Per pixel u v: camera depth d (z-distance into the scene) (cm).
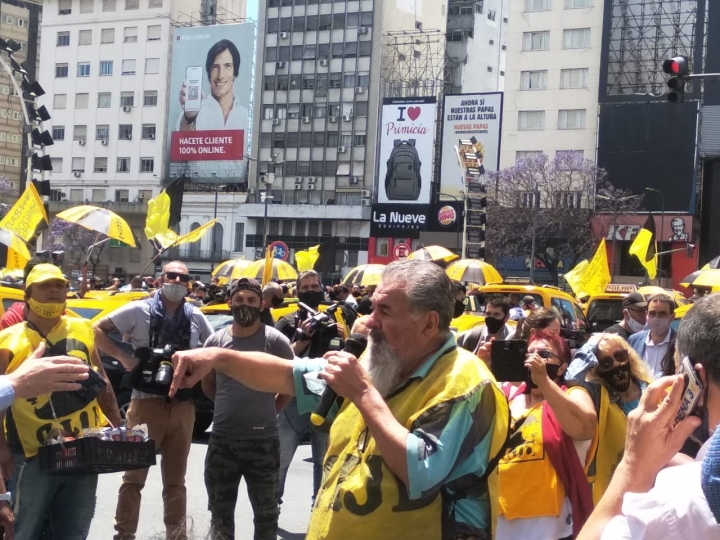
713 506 185
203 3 8381
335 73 7462
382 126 6769
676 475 205
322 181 7462
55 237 7038
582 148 6391
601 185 5991
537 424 425
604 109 6166
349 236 7269
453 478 283
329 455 313
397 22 7538
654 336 798
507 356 407
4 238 1134
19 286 1071
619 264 6019
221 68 7606
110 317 654
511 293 1541
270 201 7544
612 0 6269
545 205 5856
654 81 6147
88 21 8206
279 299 874
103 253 7944
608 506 217
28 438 478
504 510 420
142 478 604
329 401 315
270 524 577
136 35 8031
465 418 279
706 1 6022
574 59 6431
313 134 7519
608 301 1738
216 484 571
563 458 416
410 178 6688
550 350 437
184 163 7756
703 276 1280
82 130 8206
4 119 9481
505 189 5928
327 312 649
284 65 7631
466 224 5144
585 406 417
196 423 1116
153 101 7969
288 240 7462
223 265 2534
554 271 5959
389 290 295
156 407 606
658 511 200
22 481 479
